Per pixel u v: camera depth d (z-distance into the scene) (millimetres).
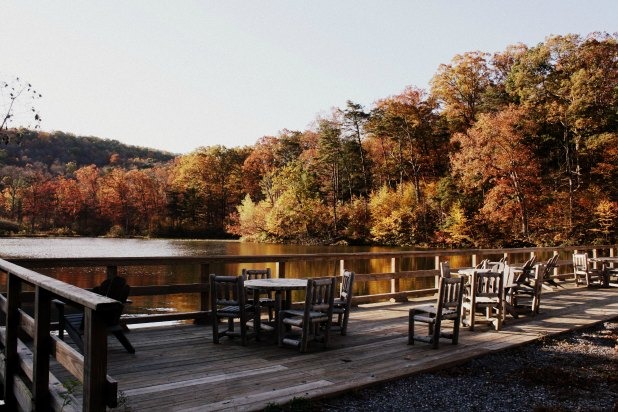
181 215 67062
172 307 11812
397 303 9438
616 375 5043
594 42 36781
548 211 34188
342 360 5258
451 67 46344
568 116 35344
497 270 8023
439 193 40312
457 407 4098
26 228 68688
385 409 4008
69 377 4363
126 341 5344
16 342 4035
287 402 3906
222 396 4027
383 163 51562
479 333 6852
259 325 6055
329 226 48438
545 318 8086
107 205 69062
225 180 67625
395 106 47188
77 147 106875
